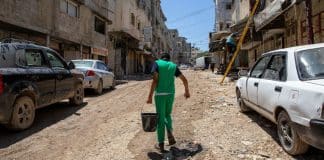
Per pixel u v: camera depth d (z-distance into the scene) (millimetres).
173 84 5996
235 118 8195
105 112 9750
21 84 7340
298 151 5207
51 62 9312
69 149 6117
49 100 8797
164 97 5852
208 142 6266
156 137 6738
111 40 37156
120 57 40406
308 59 5547
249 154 5535
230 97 11648
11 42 7902
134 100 12273
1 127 7844
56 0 20922
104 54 32062
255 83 7117
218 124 7637
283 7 14547
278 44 20531
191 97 12227
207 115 8680
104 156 5645
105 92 16000
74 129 7645
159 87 5875
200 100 11227
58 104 11336
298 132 4949
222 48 30109
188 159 5387
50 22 20281
